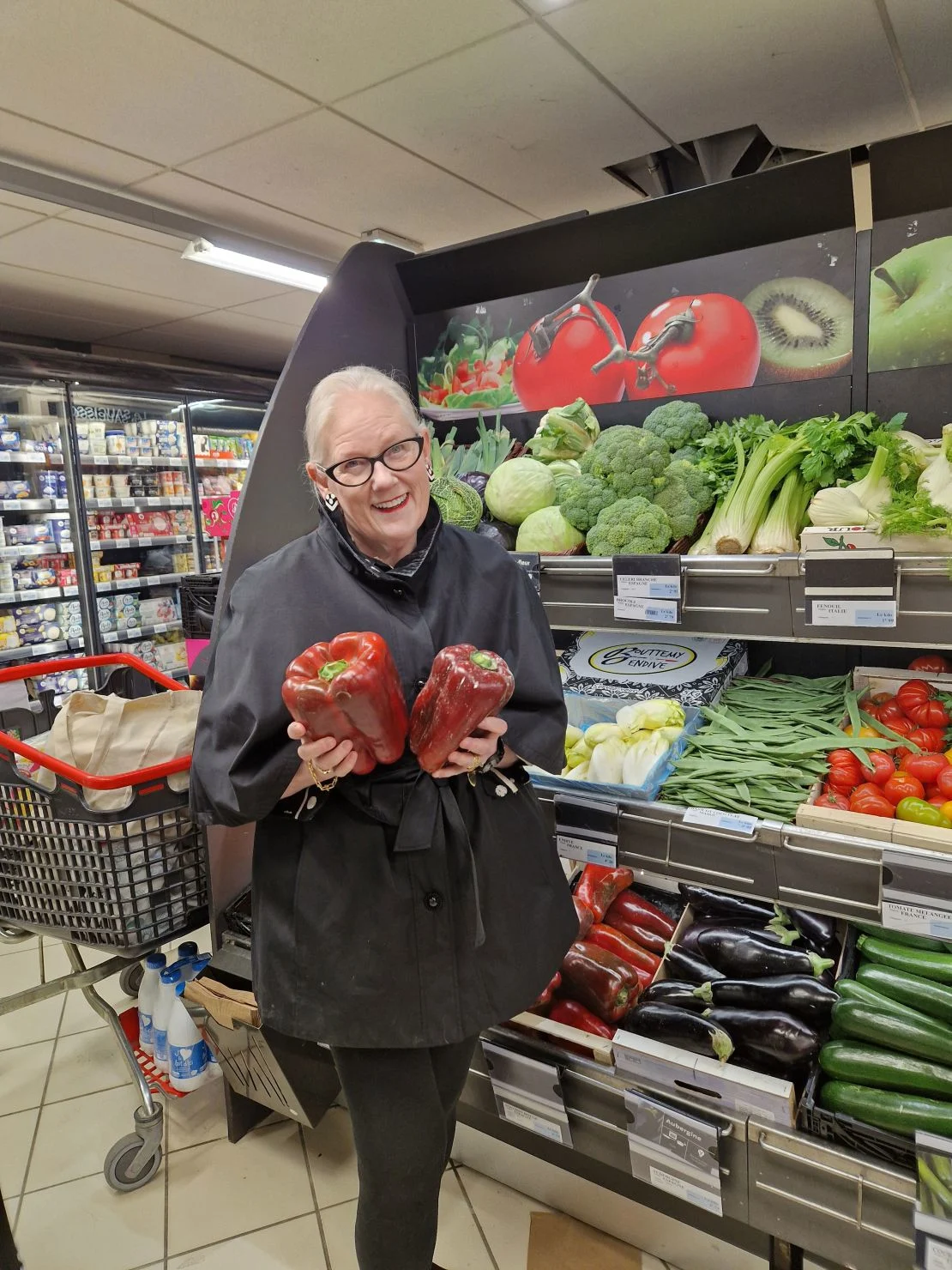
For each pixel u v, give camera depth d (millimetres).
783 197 1753
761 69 2725
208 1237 1781
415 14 2336
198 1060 2100
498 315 2227
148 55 2471
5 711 2121
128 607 5328
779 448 1709
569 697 1967
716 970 1727
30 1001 1850
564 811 1693
